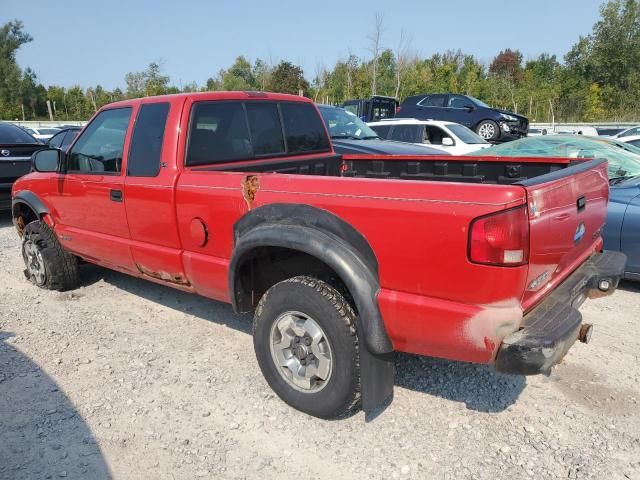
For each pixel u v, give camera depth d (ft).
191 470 9.36
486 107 56.59
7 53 182.91
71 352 13.66
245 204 10.91
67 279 17.94
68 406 11.26
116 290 18.26
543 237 8.66
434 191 8.48
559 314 9.02
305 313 10.13
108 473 9.30
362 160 17.06
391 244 8.93
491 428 10.34
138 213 13.52
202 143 13.06
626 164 20.33
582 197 10.25
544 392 11.53
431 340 8.89
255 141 14.40
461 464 9.35
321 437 10.17
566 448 9.71
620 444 9.79
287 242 9.89
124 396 11.62
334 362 9.89
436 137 39.86
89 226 15.65
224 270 11.69
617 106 121.60
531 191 8.21
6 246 25.08
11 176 28.96
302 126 15.87
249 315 15.92
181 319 15.71
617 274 11.25
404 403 11.23
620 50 132.46
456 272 8.38
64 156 16.06
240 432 10.37
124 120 14.15
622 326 14.78
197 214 11.99
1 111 165.99
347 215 9.37
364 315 9.20
